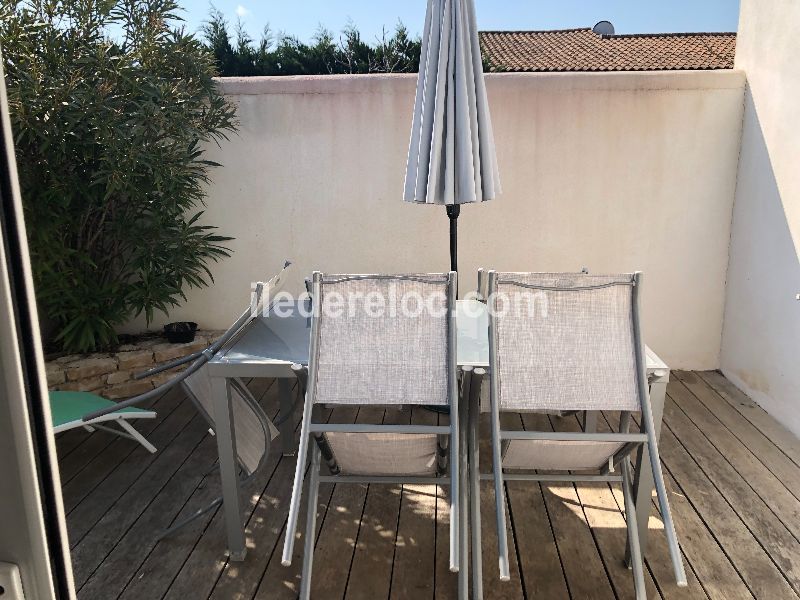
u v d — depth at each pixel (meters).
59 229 4.04
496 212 4.53
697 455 3.39
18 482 0.58
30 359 0.58
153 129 3.90
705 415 3.90
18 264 0.56
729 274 4.47
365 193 4.55
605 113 4.33
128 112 3.88
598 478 2.41
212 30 10.12
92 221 4.25
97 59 3.73
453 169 3.08
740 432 3.66
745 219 4.22
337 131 4.46
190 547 2.65
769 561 2.54
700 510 2.89
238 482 2.50
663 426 3.74
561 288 2.17
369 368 2.17
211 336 4.59
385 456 2.29
